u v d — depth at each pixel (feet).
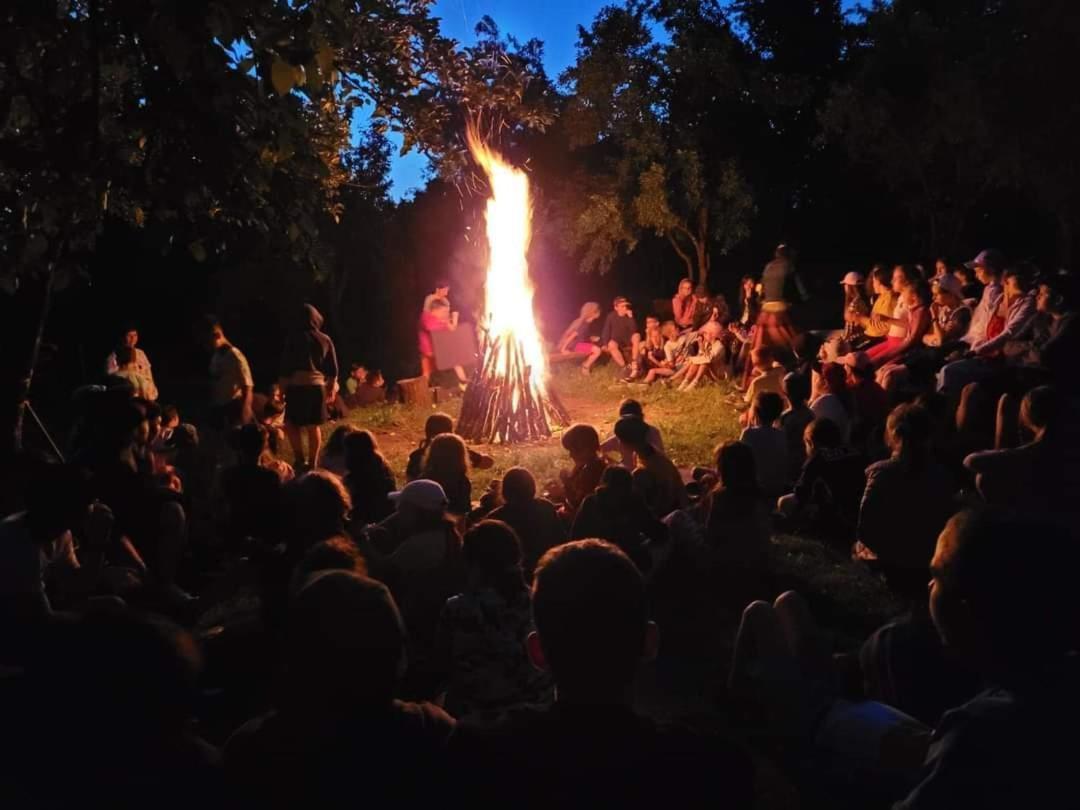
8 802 7.39
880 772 12.40
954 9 64.44
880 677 13.17
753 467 21.80
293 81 18.35
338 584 8.56
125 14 21.67
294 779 8.32
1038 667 7.27
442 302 55.26
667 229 69.21
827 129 65.98
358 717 8.51
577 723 7.71
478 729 7.98
